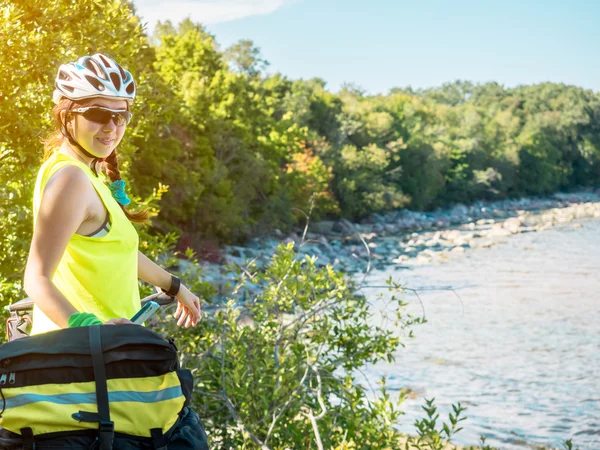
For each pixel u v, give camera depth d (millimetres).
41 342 1687
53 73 6070
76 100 2002
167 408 1719
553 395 18250
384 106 90875
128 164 7797
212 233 45094
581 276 38688
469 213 87000
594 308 29969
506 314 28531
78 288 1917
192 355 6305
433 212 84812
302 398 6008
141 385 1705
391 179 79000
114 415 1675
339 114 75875
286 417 6059
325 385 6477
